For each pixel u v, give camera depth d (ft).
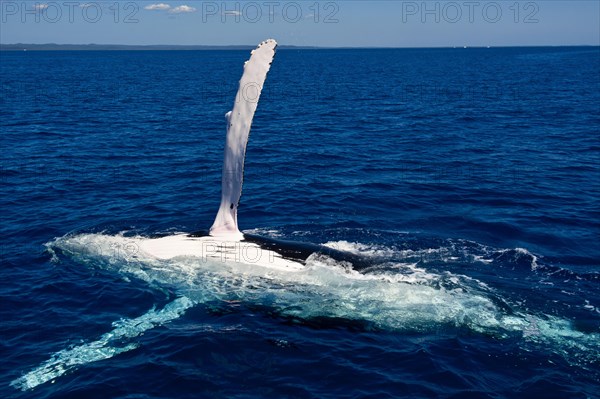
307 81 340.59
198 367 40.24
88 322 46.01
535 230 67.05
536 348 41.93
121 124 148.25
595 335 43.39
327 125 149.07
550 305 47.55
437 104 203.00
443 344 42.65
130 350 42.29
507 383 38.47
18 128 137.90
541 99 219.41
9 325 45.65
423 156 109.40
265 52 51.24
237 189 53.26
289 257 51.42
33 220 69.51
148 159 104.78
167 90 266.98
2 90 254.27
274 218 70.23
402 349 42.29
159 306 48.11
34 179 88.58
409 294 47.96
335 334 44.16
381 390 37.88
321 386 38.32
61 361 40.98
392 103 207.00
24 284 52.26
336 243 60.13
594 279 53.26
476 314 45.75
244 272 49.78
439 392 37.68
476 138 129.59
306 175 92.99
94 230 65.10
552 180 91.04
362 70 485.56
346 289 48.26
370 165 101.19
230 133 52.21
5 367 40.27
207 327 45.01
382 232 64.75
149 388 38.01
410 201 78.18
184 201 77.56
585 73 401.49
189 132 136.26
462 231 66.33
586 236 65.51
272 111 179.11
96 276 53.21
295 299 47.47
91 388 37.93
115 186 85.30
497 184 87.81
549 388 37.81
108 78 367.66
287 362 40.83
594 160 105.50
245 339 43.42
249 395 37.32
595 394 37.22
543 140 126.52
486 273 53.21
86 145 117.80
